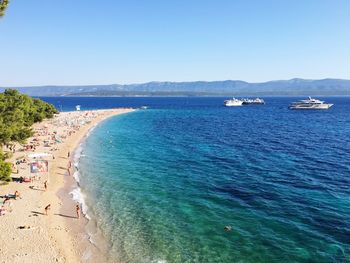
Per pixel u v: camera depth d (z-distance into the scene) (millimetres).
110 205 36438
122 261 25172
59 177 47156
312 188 40969
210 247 26938
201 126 114375
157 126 114750
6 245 26875
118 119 142000
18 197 37656
